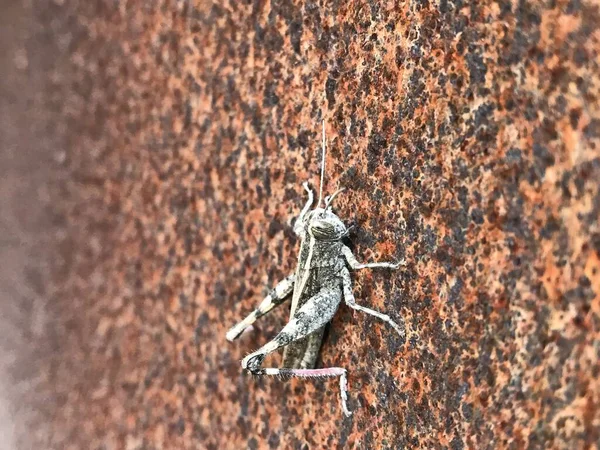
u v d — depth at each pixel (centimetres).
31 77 23
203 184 19
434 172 16
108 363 21
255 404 19
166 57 20
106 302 21
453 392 16
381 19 17
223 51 19
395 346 17
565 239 15
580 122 15
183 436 20
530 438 16
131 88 21
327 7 17
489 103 16
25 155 23
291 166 18
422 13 16
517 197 16
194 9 20
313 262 17
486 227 16
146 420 21
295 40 18
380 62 17
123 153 21
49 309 23
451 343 16
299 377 18
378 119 17
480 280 16
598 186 15
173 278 20
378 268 17
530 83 16
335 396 18
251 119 19
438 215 16
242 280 19
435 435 16
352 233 17
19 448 23
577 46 15
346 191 17
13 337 23
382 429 17
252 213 19
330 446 18
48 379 23
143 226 21
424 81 16
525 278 16
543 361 15
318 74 18
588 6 15
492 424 16
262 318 19
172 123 20
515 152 16
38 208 23
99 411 21
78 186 22
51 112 23
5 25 24
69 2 22
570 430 15
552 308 15
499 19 16
